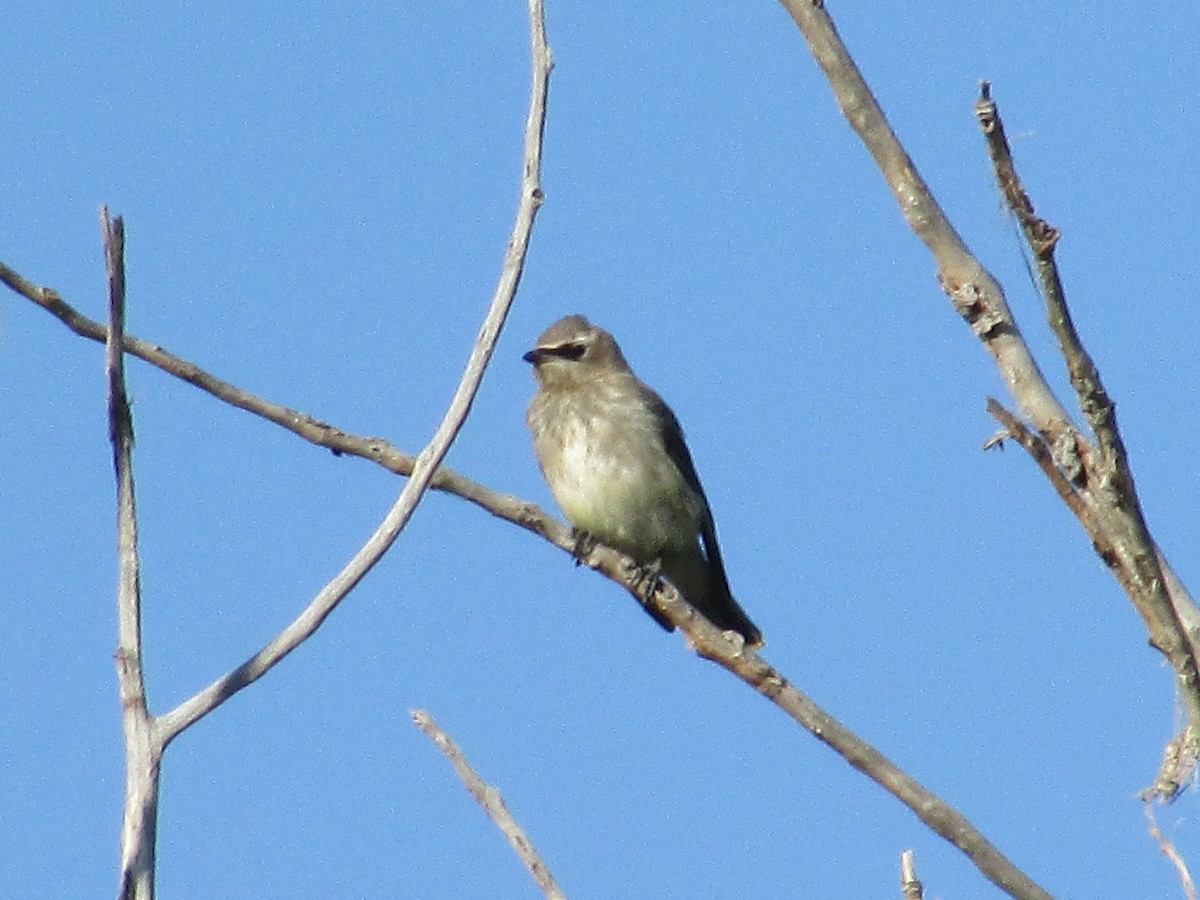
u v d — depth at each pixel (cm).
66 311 1161
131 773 869
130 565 912
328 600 934
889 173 1075
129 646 896
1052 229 938
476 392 1012
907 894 959
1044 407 1015
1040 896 994
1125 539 954
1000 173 941
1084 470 989
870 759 1049
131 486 926
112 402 934
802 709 1089
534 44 1089
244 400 1195
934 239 1062
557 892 1015
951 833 1007
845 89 1085
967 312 1044
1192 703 942
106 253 948
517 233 1058
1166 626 947
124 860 849
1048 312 944
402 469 1206
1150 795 954
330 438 1213
